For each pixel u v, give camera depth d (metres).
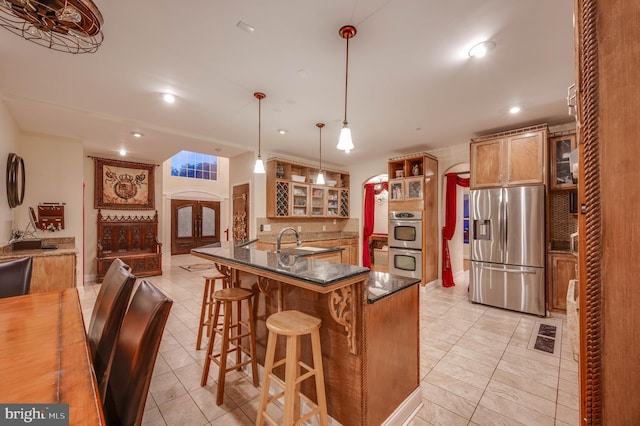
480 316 3.48
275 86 2.65
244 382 2.10
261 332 2.14
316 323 1.50
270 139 4.52
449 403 1.88
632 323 0.56
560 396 1.93
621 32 0.57
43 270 3.19
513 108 3.20
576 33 0.65
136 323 1.03
